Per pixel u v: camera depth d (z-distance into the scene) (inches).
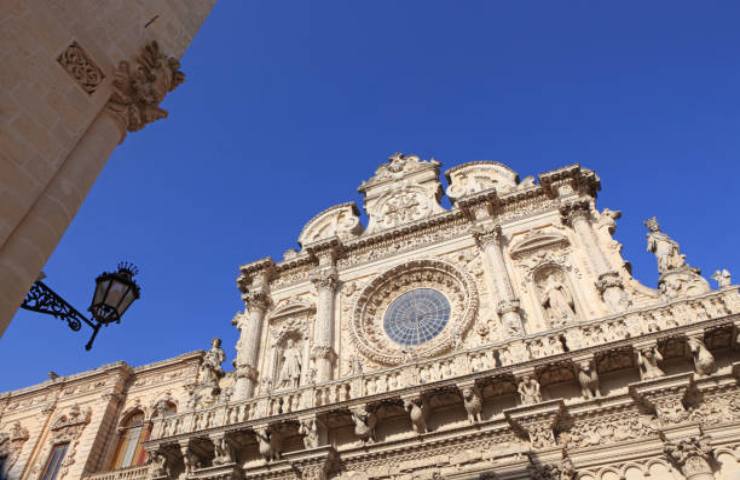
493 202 919.7
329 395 703.1
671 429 541.3
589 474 557.9
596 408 588.4
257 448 724.7
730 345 584.1
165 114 409.4
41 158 309.4
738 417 537.3
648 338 586.2
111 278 356.2
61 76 334.3
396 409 668.1
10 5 314.0
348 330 872.3
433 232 947.3
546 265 812.0
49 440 1043.3
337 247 984.9
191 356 1060.5
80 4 357.7
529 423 593.0
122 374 1091.9
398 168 1102.4
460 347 768.3
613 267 765.3
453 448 622.8
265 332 946.7
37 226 295.6
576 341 638.5
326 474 649.6
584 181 884.6
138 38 398.6
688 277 681.6
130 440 1007.0
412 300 886.4
